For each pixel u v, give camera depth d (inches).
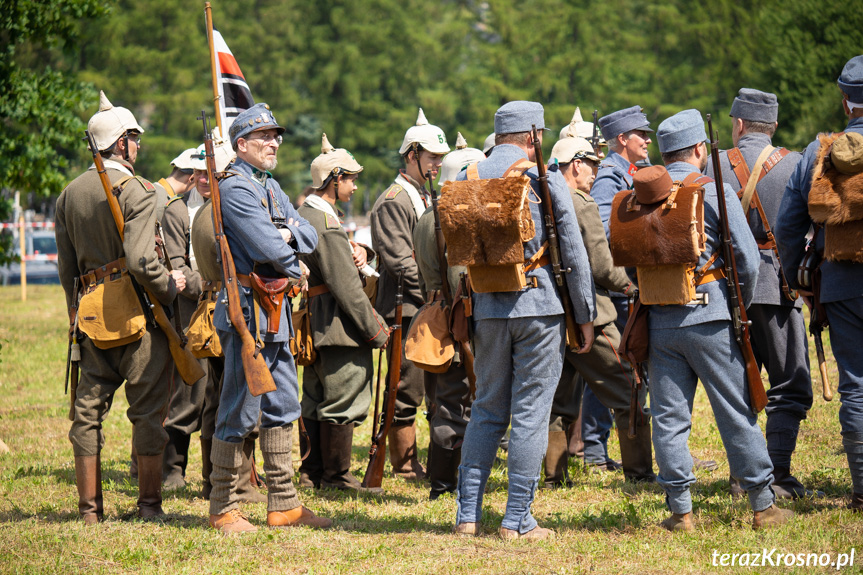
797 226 336.2
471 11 3917.3
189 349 352.5
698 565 286.8
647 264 303.1
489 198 299.6
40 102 853.8
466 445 328.5
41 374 805.2
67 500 400.2
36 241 2129.7
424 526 347.9
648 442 418.0
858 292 322.0
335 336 414.3
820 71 2036.2
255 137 333.4
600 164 427.8
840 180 314.0
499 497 397.1
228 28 3511.3
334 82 3555.6
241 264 326.6
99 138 346.6
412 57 3718.0
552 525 343.0
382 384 693.3
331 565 296.7
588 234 379.9
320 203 414.3
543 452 319.3
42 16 815.7
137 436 354.6
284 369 341.4
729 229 304.2
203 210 343.0
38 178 879.1
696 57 3550.7
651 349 319.0
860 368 328.2
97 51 3179.1
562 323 318.3
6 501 400.2
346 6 3678.6
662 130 328.2
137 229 335.0
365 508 384.8
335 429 424.8
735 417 311.6
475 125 3607.3
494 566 290.7
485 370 323.6
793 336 365.7
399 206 437.7
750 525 323.9
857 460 325.4
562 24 3508.9
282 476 343.9
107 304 339.6
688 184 313.7
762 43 3157.0
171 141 3216.0
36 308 1413.6
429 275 376.2
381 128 3570.4
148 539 323.6
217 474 337.4
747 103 375.2
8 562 300.7
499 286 307.4
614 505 371.2
